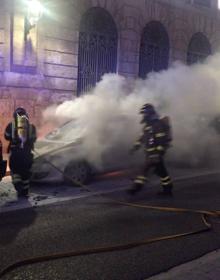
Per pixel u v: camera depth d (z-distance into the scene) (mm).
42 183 7949
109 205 6656
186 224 5758
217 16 19266
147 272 4141
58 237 5078
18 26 12086
